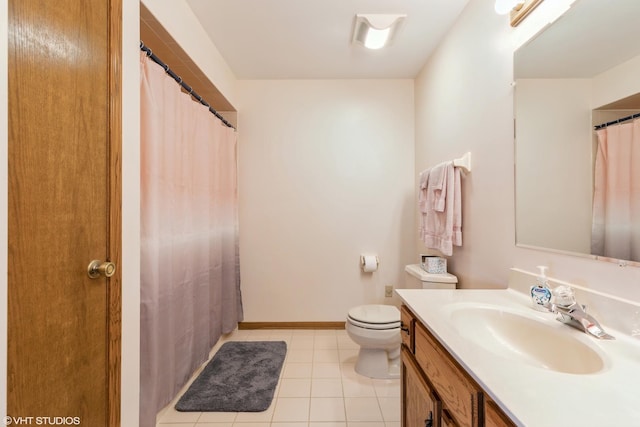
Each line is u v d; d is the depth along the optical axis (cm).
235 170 244
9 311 60
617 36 81
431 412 84
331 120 254
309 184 254
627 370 61
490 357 67
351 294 255
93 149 81
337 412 149
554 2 101
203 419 145
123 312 94
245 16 172
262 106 254
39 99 66
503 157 128
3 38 58
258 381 175
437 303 105
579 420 46
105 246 86
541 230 108
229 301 231
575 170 93
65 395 73
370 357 183
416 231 250
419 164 241
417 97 246
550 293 95
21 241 62
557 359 81
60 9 71
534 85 110
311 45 202
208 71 192
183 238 159
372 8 164
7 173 59
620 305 79
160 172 137
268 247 255
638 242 75
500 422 54
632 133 77
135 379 100
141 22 134
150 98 124
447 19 173
